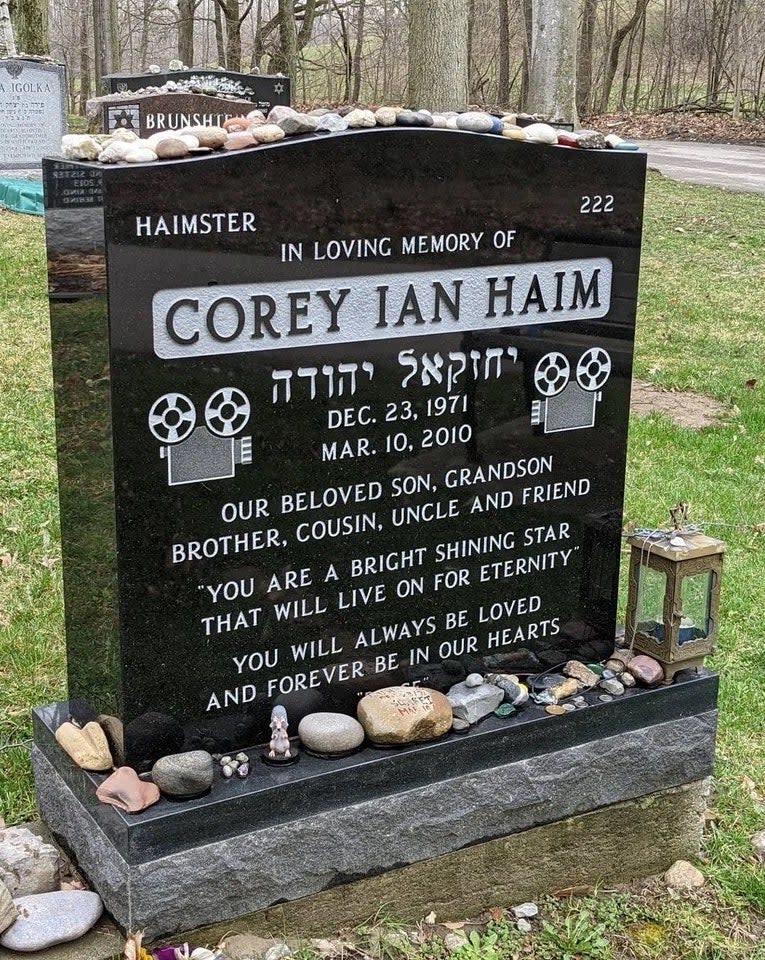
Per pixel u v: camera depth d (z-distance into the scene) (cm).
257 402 199
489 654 232
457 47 900
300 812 200
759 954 216
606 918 222
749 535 395
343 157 198
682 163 1647
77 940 192
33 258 751
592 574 240
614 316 232
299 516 207
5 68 860
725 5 2727
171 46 3105
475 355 218
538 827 222
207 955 192
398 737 207
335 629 215
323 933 207
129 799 191
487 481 225
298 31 2175
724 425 526
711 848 241
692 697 233
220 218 190
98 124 703
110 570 195
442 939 212
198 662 203
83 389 194
